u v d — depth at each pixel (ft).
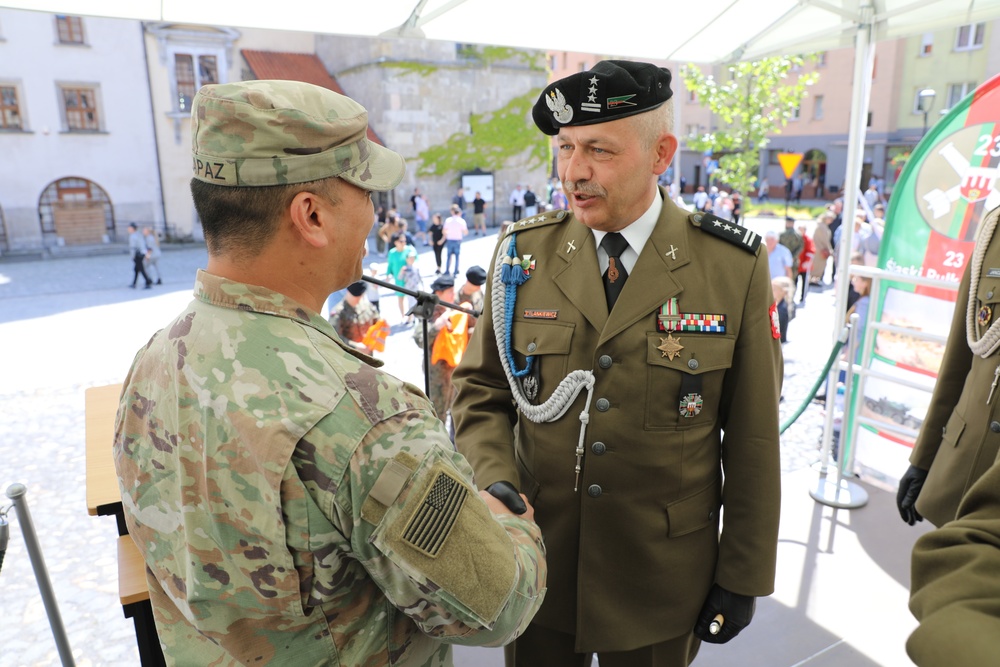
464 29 11.51
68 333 33.68
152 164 75.51
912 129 100.32
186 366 3.10
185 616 3.26
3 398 23.39
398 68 74.38
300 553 2.90
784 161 44.83
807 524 10.97
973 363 7.23
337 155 3.10
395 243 32.71
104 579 12.27
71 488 16.29
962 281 7.55
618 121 4.71
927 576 2.56
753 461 5.28
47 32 68.69
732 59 14.07
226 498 2.91
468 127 80.23
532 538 3.88
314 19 10.16
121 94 72.90
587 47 12.96
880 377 11.96
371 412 2.94
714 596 5.57
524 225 5.93
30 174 70.49
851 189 11.91
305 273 3.23
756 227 81.00
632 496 5.23
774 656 8.18
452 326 16.67
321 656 3.14
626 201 4.99
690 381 5.11
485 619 3.12
